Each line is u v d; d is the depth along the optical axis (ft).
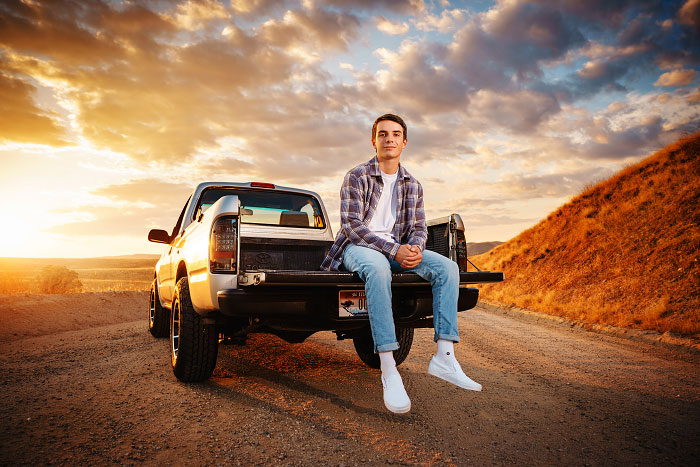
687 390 13.17
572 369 16.11
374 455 8.11
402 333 14.69
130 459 7.62
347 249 10.53
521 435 9.27
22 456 7.57
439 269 10.21
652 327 26.07
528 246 71.05
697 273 34.09
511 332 26.84
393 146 10.98
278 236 14.76
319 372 14.70
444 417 10.33
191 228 14.33
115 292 39.01
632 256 45.65
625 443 8.86
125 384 12.60
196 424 9.45
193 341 12.25
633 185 63.00
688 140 62.95
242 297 10.14
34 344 19.76
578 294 42.86
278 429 9.28
